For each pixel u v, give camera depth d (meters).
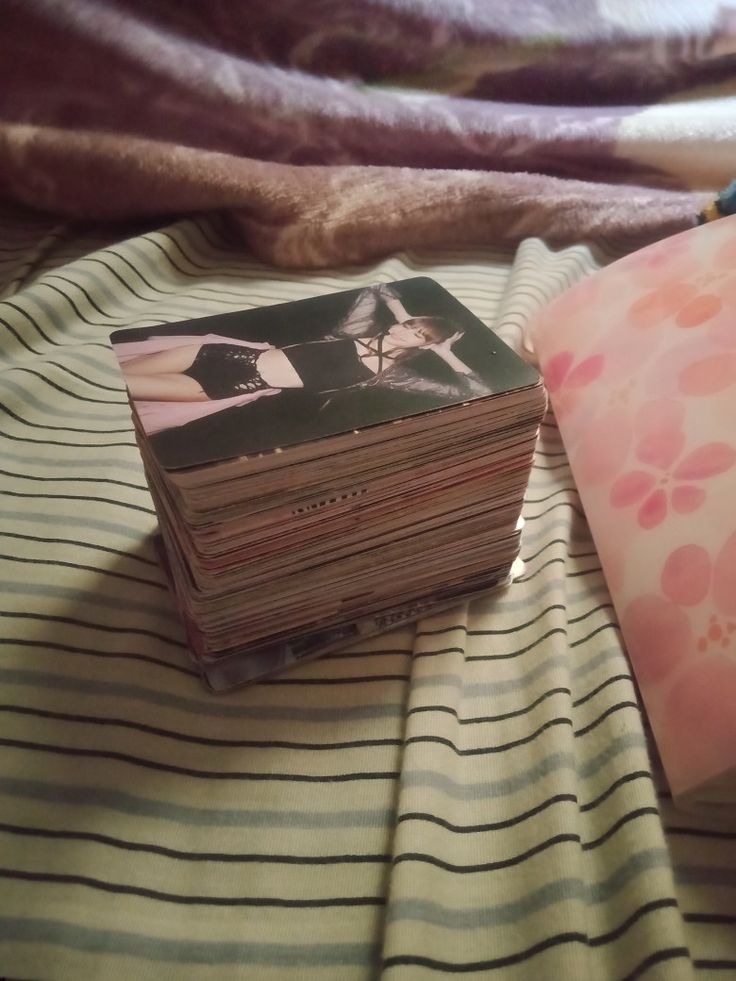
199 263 0.96
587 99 1.14
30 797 0.39
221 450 0.35
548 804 0.39
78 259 0.89
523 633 0.50
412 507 0.43
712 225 0.62
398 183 0.96
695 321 0.54
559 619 0.49
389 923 0.34
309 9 1.00
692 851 0.39
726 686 0.38
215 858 0.38
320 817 0.40
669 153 1.04
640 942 0.34
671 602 0.44
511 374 0.42
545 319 0.71
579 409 0.59
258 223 0.95
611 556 0.50
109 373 0.73
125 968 0.34
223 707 0.45
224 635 0.44
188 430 0.36
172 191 0.92
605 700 0.44
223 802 0.41
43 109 0.91
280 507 0.38
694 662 0.41
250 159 0.95
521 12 1.10
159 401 0.39
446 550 0.47
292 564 0.42
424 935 0.34
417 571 0.48
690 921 0.36
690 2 1.15
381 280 0.89
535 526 0.58
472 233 1.00
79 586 0.50
